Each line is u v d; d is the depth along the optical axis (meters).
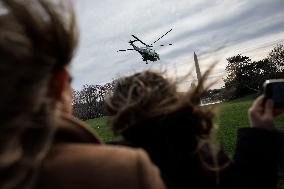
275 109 1.94
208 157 1.91
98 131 23.14
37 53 0.87
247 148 1.93
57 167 0.92
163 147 1.86
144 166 0.93
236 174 1.94
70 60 0.98
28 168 0.86
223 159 1.98
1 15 0.90
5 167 0.81
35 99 0.86
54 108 0.94
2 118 0.81
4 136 0.81
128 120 1.83
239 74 55.75
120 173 0.91
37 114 0.88
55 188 0.90
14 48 0.83
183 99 1.78
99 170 0.91
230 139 12.20
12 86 0.82
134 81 1.90
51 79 0.95
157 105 1.79
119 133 1.89
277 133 1.95
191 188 1.90
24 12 0.88
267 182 1.92
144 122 1.82
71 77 1.06
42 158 0.91
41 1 0.92
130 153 0.96
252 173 1.91
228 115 23.33
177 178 1.89
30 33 0.88
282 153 1.92
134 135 1.87
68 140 1.02
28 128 0.86
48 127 0.90
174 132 1.85
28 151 0.86
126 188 0.89
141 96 1.79
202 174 1.89
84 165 0.92
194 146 1.89
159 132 1.84
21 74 0.83
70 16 0.97
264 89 1.94
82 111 58.53
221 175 1.92
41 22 0.90
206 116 1.87
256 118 1.96
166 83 1.89
